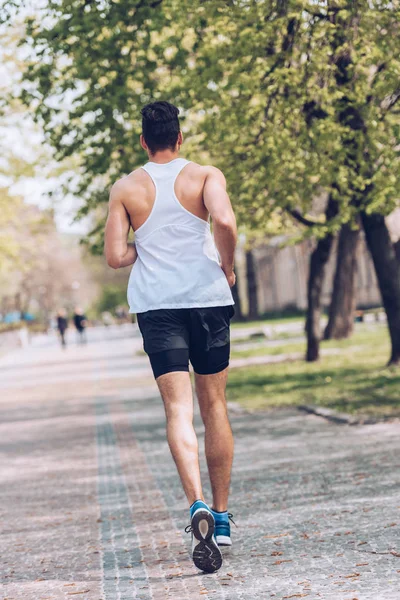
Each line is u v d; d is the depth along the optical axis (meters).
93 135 15.87
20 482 10.02
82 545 6.40
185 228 5.03
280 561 5.23
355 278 29.19
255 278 57.84
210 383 5.13
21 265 40.03
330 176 13.19
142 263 5.05
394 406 13.16
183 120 14.85
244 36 12.46
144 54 15.30
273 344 33.22
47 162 23.39
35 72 15.65
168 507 7.57
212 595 4.60
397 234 17.77
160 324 4.93
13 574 5.70
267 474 8.70
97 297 125.25
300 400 15.44
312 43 12.68
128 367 31.50
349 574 4.80
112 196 5.09
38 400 22.02
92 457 11.52
